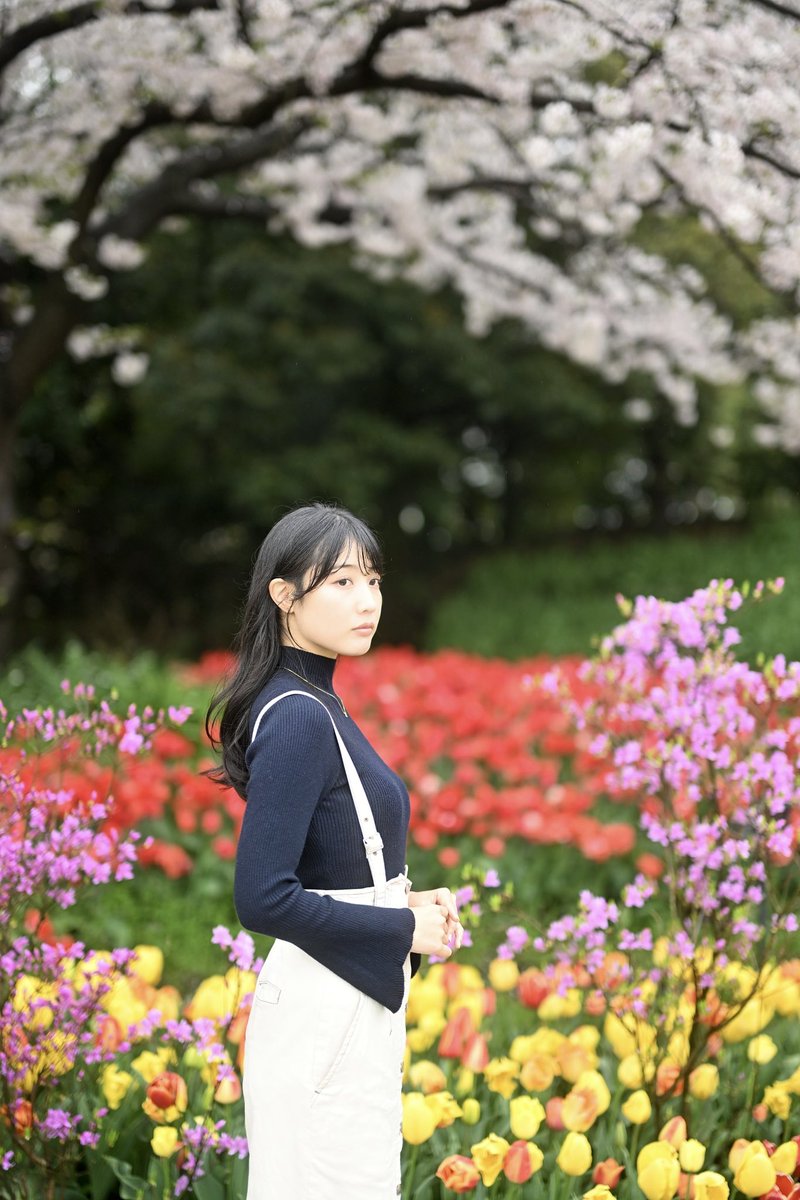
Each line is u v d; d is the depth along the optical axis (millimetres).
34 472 16672
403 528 19984
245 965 2584
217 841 5379
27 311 9203
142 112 6656
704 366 9453
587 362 10500
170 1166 2592
